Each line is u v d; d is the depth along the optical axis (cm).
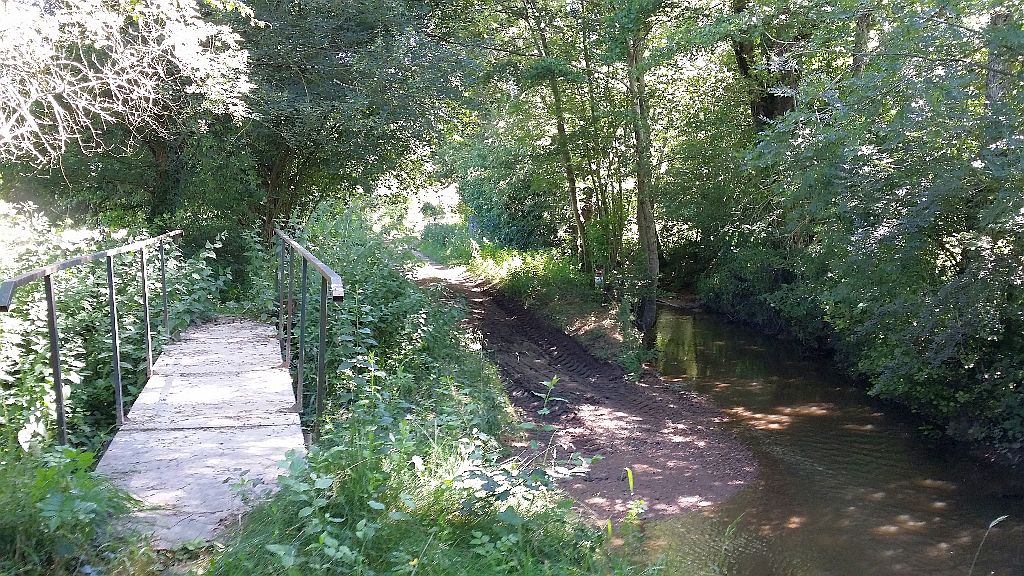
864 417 1304
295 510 324
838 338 1638
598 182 2172
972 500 944
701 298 2450
